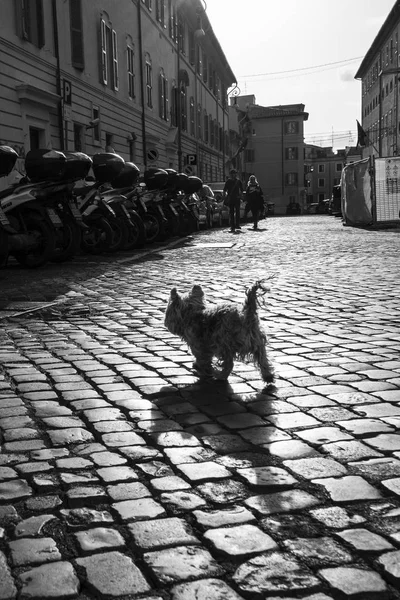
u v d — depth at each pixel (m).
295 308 7.14
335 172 122.50
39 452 3.14
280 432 3.35
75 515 2.48
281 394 4.01
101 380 4.41
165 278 10.00
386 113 61.66
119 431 3.42
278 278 9.76
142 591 1.98
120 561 2.15
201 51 47.19
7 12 16.55
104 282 9.57
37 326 6.37
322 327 6.09
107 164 12.95
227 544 2.23
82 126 21.97
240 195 23.34
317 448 3.12
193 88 43.72
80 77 21.73
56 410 3.79
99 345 5.49
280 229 24.73
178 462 2.98
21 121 17.34
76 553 2.21
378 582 2.00
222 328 4.12
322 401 3.85
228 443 3.21
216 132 54.66
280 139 89.94
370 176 23.78
